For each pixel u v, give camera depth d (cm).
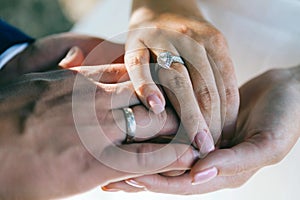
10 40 52
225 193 48
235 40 55
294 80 48
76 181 39
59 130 39
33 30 91
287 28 55
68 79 41
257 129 43
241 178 44
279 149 42
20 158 39
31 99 40
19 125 39
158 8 50
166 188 41
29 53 51
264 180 48
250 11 56
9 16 92
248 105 47
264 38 55
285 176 48
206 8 57
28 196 39
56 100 40
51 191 39
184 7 50
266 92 46
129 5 61
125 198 48
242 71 54
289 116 44
